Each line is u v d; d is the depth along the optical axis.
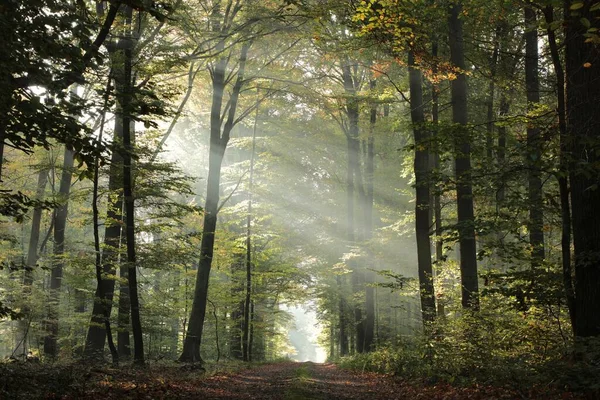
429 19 13.80
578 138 9.30
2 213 9.65
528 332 11.71
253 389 12.70
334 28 18.44
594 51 9.38
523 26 15.34
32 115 7.86
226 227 29.77
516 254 12.27
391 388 12.88
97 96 9.35
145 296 27.12
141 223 20.59
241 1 19.80
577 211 9.68
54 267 25.17
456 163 15.21
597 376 7.61
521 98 20.30
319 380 16.02
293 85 22.94
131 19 14.52
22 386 8.51
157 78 16.11
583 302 9.52
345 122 32.47
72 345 28.03
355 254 27.67
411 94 17.66
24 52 7.95
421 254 17.11
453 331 13.20
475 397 9.10
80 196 17.89
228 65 22.78
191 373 16.69
